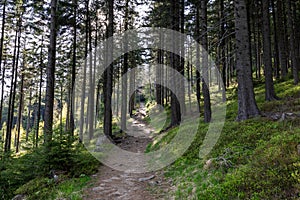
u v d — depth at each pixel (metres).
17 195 7.11
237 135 7.73
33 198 6.61
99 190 6.72
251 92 9.29
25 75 24.36
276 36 22.30
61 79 27.86
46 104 10.95
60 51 21.53
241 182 4.66
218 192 4.70
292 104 10.22
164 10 16.83
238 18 9.50
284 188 4.07
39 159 7.92
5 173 8.17
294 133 5.83
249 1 16.17
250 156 5.70
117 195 6.37
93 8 19.06
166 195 5.97
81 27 19.58
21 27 20.00
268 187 4.21
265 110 10.34
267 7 13.36
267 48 13.23
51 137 8.28
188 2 17.06
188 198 5.27
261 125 7.86
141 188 6.84
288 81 17.34
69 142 8.30
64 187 6.83
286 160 4.63
